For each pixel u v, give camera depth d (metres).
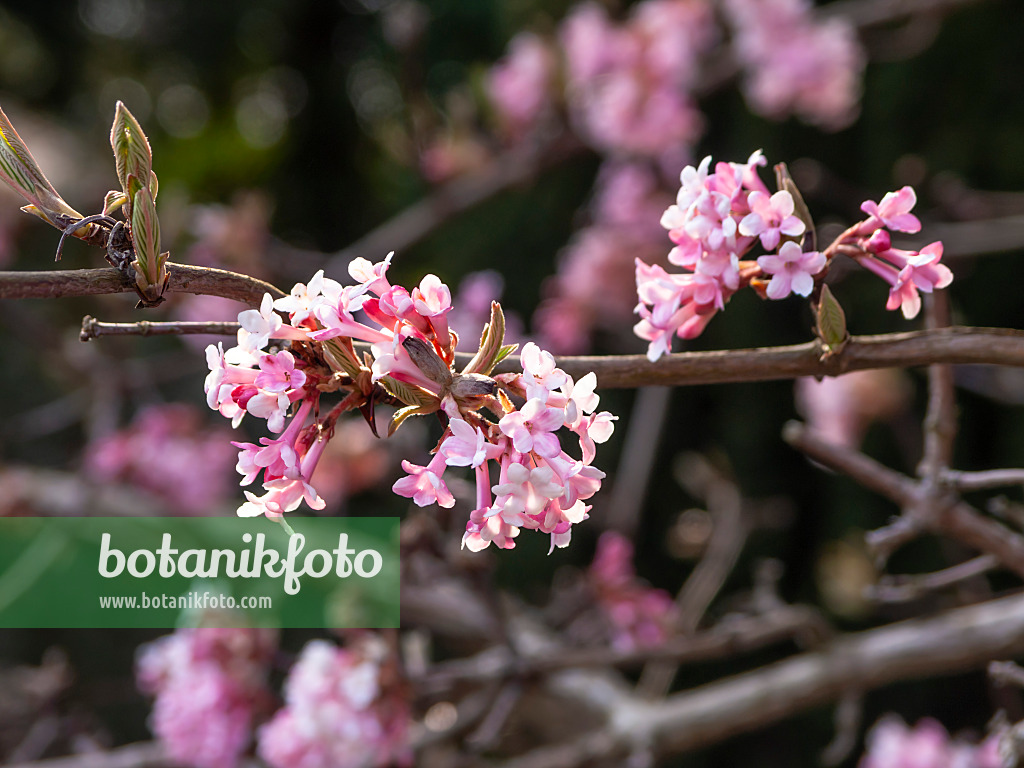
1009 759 0.88
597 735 1.35
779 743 2.24
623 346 2.22
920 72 1.97
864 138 2.12
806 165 1.92
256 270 1.93
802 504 2.23
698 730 1.27
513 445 0.78
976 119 1.93
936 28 1.78
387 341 0.79
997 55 1.90
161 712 1.16
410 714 1.15
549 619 1.39
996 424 2.04
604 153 2.08
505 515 0.78
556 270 2.39
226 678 1.15
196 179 3.40
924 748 1.37
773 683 1.24
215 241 1.91
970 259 1.75
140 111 3.71
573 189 2.38
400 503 2.07
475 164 2.01
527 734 1.96
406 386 0.79
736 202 0.81
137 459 1.93
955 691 2.14
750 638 1.15
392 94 3.38
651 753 1.27
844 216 2.13
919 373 2.01
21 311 2.04
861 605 1.88
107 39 3.66
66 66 3.68
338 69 3.55
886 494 0.90
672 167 1.89
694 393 2.36
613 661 1.14
